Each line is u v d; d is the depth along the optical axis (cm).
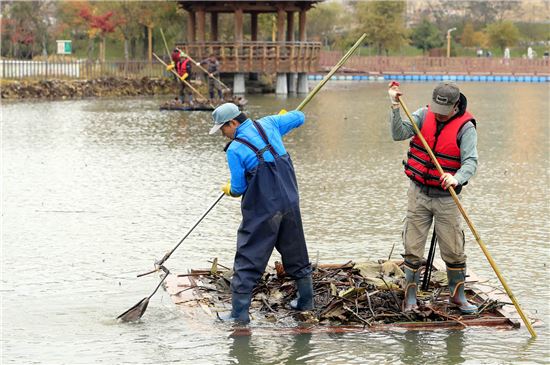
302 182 2044
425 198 1051
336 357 952
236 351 968
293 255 1056
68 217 1647
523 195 1894
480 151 2661
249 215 1038
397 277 1147
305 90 5762
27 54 6800
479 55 10781
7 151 2567
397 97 1040
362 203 1791
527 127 3428
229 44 5353
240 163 1034
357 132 3183
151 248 1416
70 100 4862
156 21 6812
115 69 5628
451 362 938
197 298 1135
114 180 2055
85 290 1195
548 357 953
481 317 1070
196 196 1856
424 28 11731
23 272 1280
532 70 8812
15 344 993
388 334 1020
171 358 950
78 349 977
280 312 1081
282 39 5459
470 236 1515
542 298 1151
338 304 1068
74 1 7181
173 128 3250
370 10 10050
